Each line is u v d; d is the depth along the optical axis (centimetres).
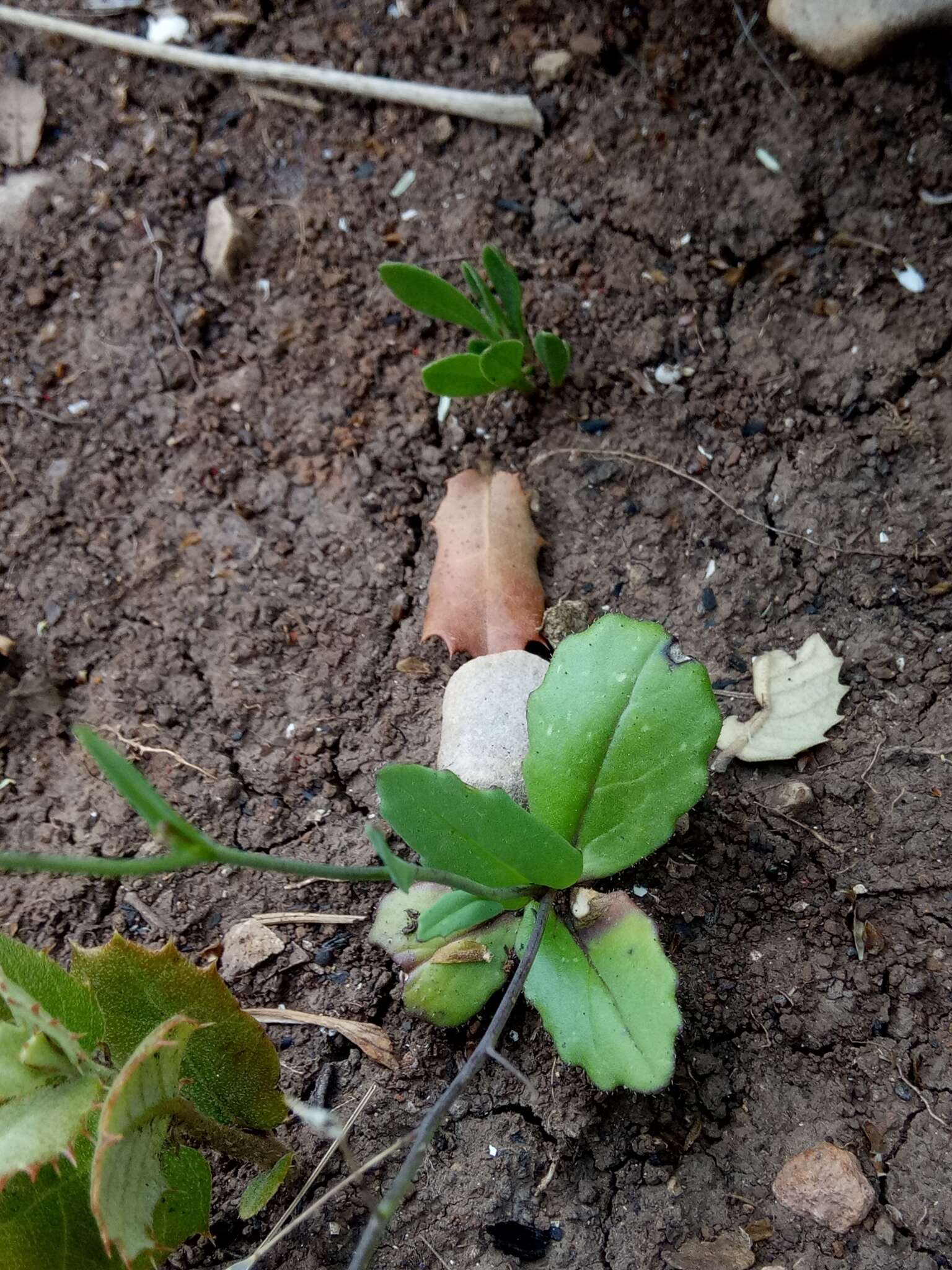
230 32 27
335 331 25
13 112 27
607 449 23
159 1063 15
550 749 18
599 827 18
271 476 24
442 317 22
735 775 20
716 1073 18
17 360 25
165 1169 16
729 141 25
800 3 24
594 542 23
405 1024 19
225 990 16
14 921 20
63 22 27
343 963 20
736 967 19
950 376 23
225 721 22
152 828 12
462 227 25
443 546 22
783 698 21
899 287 23
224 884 21
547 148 26
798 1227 17
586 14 26
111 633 23
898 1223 17
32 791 22
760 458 23
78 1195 15
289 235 25
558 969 17
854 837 20
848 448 23
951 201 24
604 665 18
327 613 23
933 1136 18
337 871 14
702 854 20
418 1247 18
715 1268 17
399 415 24
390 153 26
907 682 21
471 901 17
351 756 22
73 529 24
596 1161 18
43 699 22
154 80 27
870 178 24
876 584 22
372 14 27
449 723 20
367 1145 18
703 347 24
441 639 22
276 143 26
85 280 26
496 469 23
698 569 22
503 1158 18
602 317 24
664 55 26
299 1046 19
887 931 19
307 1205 18
